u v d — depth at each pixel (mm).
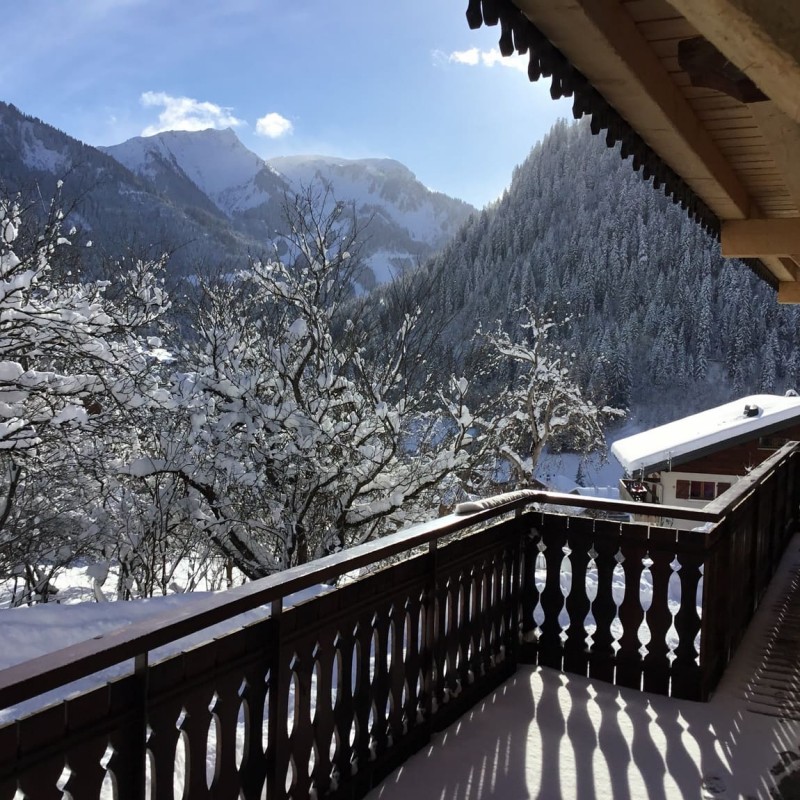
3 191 8914
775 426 20750
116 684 1595
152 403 10125
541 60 2242
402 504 11883
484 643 3672
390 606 2826
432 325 13336
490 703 3553
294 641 2227
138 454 11602
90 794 1532
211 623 1772
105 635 1552
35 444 8672
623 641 3818
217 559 13656
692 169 3707
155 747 1719
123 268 11344
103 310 9797
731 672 4082
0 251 8609
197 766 1853
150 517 11000
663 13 2293
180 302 11781
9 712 3266
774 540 6504
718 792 2771
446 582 3262
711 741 3195
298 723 2271
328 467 11359
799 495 8344
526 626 4066
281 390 11914
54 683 1353
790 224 4953
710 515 3664
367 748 2682
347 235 11891
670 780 2855
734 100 3111
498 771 2889
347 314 12891
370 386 12039
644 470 21266
